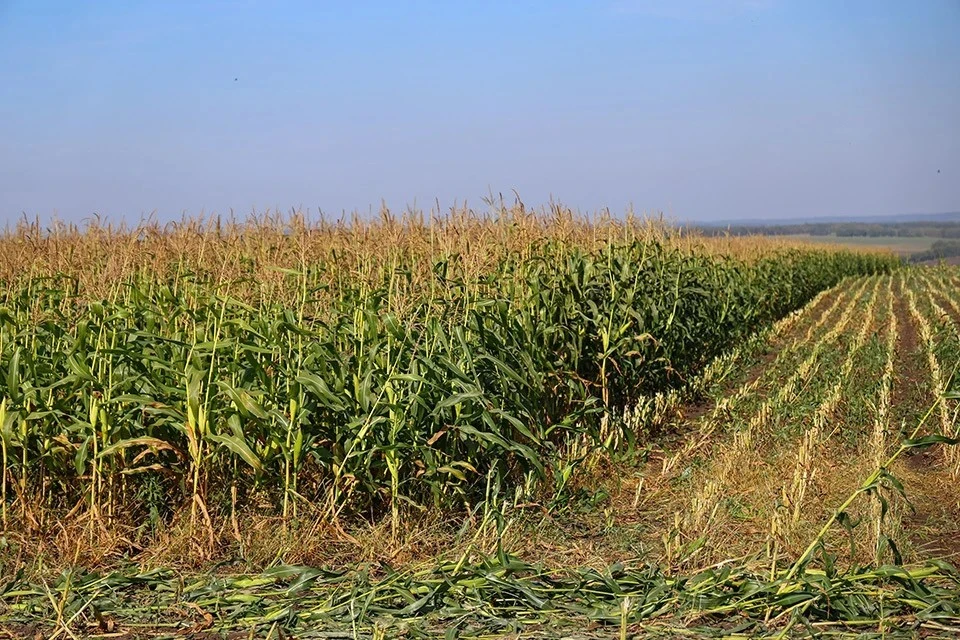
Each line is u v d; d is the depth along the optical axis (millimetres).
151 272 9680
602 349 11250
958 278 56469
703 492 7738
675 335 14172
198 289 8562
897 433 10211
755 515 7270
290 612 5281
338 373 7418
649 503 8148
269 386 7141
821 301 39125
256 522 6902
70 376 7004
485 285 9781
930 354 17094
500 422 8109
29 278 9031
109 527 6816
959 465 8734
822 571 5660
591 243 13156
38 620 5371
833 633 5027
